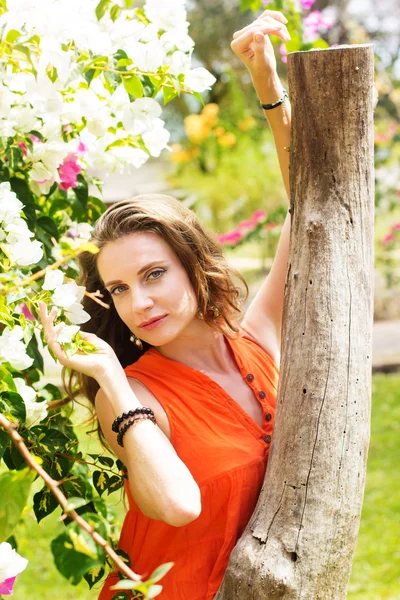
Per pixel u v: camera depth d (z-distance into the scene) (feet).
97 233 5.23
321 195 4.81
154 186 45.06
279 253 5.95
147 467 4.64
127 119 4.97
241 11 9.36
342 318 4.75
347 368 4.73
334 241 4.78
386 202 30.99
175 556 5.00
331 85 4.71
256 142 39.75
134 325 5.22
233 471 4.97
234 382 5.49
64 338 4.69
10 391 4.81
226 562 4.90
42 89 4.56
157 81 4.95
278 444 4.79
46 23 4.49
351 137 4.77
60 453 5.23
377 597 12.42
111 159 5.64
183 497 4.60
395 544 14.39
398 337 32.01
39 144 5.52
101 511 4.66
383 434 21.11
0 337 4.61
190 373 5.28
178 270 5.21
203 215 40.45
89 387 5.78
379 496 16.72
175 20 4.90
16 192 5.62
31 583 12.92
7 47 4.67
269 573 4.52
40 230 5.88
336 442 4.67
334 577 4.66
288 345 4.87
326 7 34.53
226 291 5.49
